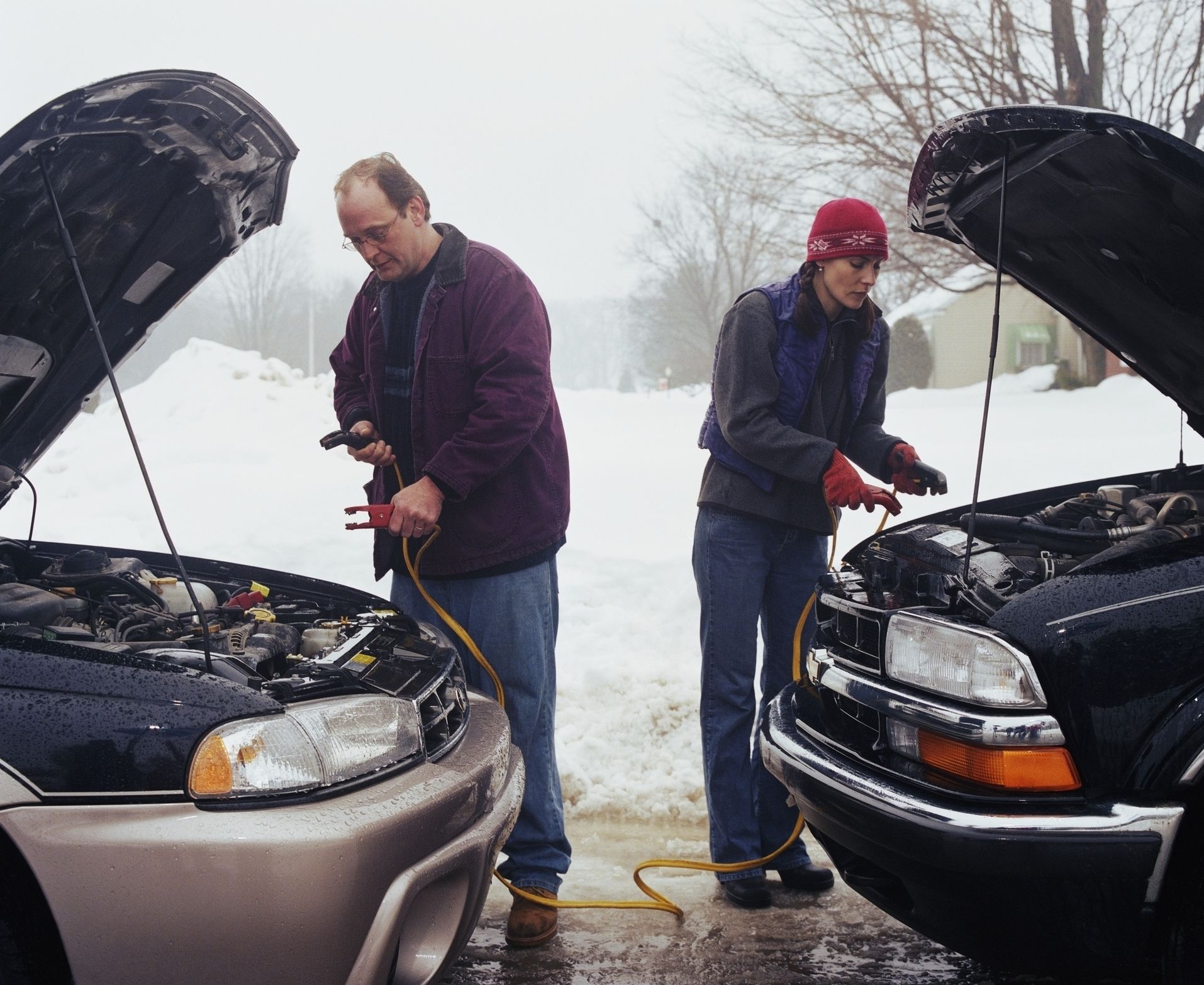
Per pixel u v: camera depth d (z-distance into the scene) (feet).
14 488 10.67
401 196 9.86
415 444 10.32
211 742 6.20
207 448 32.86
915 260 65.16
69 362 10.09
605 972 9.33
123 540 22.67
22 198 7.95
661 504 26.53
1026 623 7.07
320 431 36.04
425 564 10.35
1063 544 8.89
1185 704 6.63
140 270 9.60
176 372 39.60
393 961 6.59
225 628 8.87
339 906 6.15
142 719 6.22
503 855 11.74
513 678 10.26
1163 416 43.27
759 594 11.01
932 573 8.36
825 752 8.17
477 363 10.00
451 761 7.57
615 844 12.44
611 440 45.24
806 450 10.33
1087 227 8.97
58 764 6.07
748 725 11.00
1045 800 6.77
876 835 7.32
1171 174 7.14
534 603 10.29
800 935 10.06
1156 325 9.67
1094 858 6.56
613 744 14.58
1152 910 6.61
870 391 11.75
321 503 24.82
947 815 6.87
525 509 10.23
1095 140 7.70
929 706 7.27
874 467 11.45
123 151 8.25
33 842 5.92
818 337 10.86
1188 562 7.00
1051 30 56.34
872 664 8.20
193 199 9.18
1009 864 6.66
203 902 5.97
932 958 9.56
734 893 10.68
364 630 8.46
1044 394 60.34
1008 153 8.35
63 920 5.92
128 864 5.94
